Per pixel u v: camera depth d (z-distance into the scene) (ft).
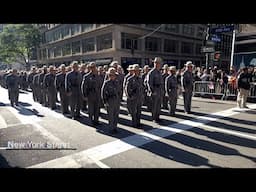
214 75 48.21
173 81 30.09
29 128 25.31
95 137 21.85
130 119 28.89
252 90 40.16
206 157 16.88
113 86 22.74
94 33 114.52
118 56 103.45
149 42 116.26
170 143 19.97
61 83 32.04
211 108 35.76
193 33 140.67
